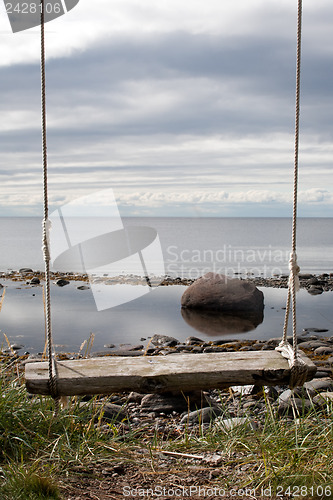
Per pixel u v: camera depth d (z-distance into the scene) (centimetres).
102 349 734
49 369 356
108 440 359
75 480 307
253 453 337
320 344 757
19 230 5747
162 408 456
